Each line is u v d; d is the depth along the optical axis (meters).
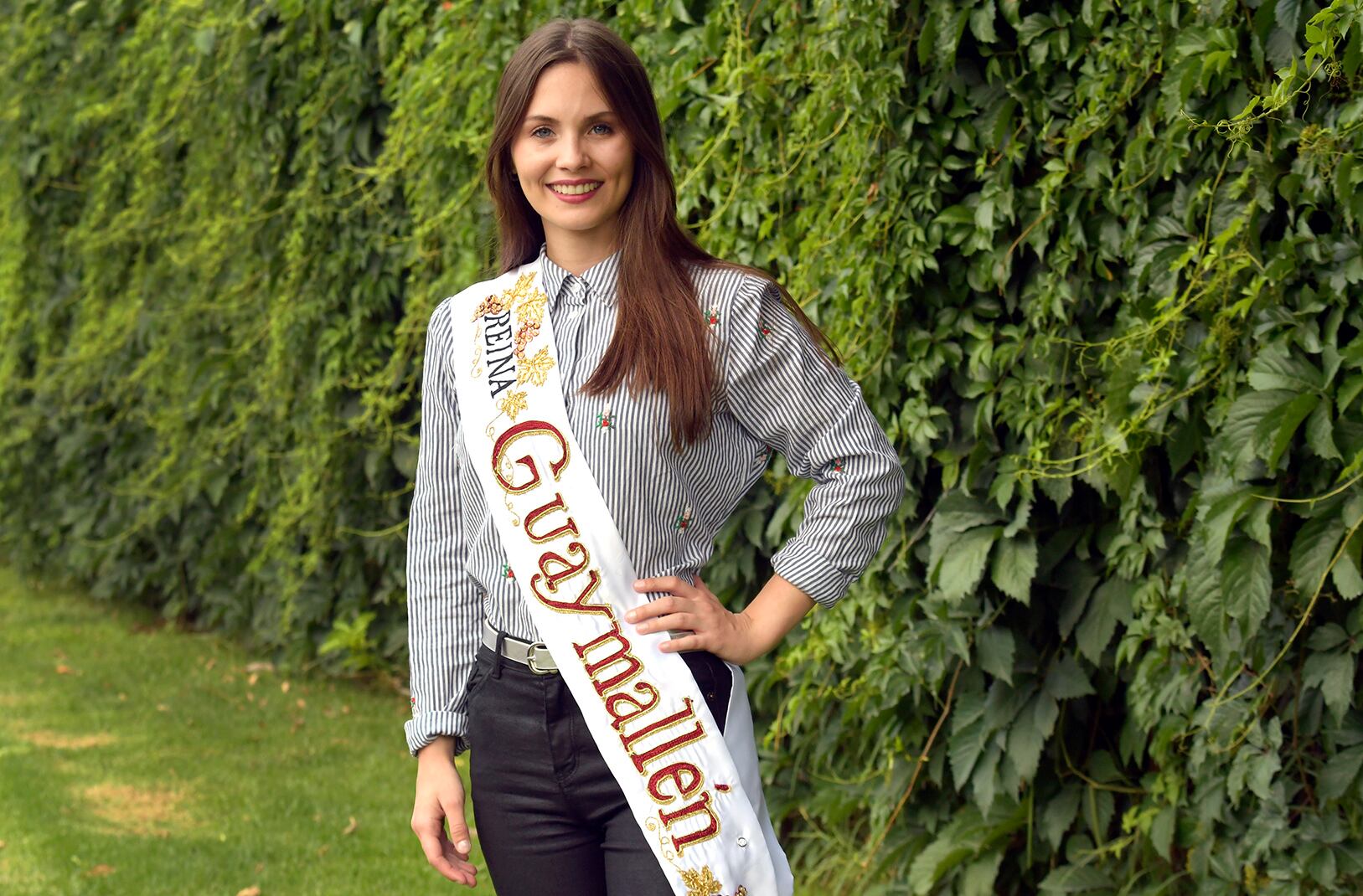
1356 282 2.36
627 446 1.69
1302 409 2.34
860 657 3.05
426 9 4.23
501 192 1.87
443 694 1.83
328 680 5.25
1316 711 2.55
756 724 3.45
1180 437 2.57
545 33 1.75
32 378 6.92
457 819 1.81
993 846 2.94
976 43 2.72
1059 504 2.71
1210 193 2.45
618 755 1.70
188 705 4.92
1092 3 2.50
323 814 3.89
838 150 2.86
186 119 5.38
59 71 6.48
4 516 6.93
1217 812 2.63
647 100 1.76
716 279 1.75
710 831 1.70
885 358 2.87
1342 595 2.37
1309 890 2.57
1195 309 2.51
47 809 3.88
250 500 5.22
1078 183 2.63
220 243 5.25
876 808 3.10
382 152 4.72
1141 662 2.72
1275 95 2.25
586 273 1.79
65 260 6.52
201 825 3.81
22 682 5.17
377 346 4.73
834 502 1.74
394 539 4.91
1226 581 2.46
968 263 2.80
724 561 3.36
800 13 2.96
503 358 1.77
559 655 1.71
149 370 5.76
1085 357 2.70
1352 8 2.16
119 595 6.50
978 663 2.93
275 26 4.92
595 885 1.80
